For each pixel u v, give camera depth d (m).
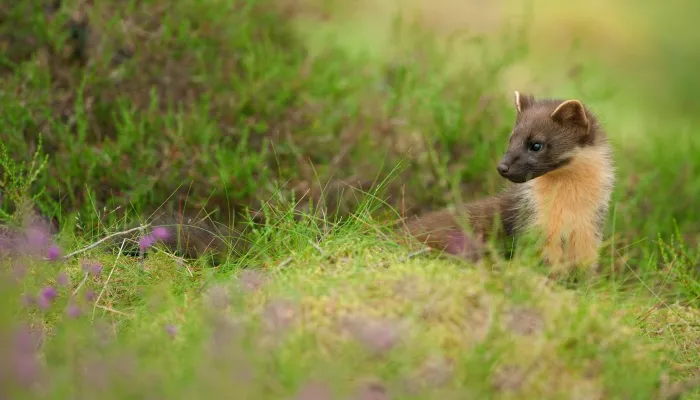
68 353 7.07
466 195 12.84
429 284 7.94
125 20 13.38
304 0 15.51
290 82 13.65
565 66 16.58
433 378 6.72
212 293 8.20
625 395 7.12
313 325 7.32
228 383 6.27
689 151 15.55
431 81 14.17
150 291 8.75
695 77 24.44
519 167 10.45
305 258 9.16
